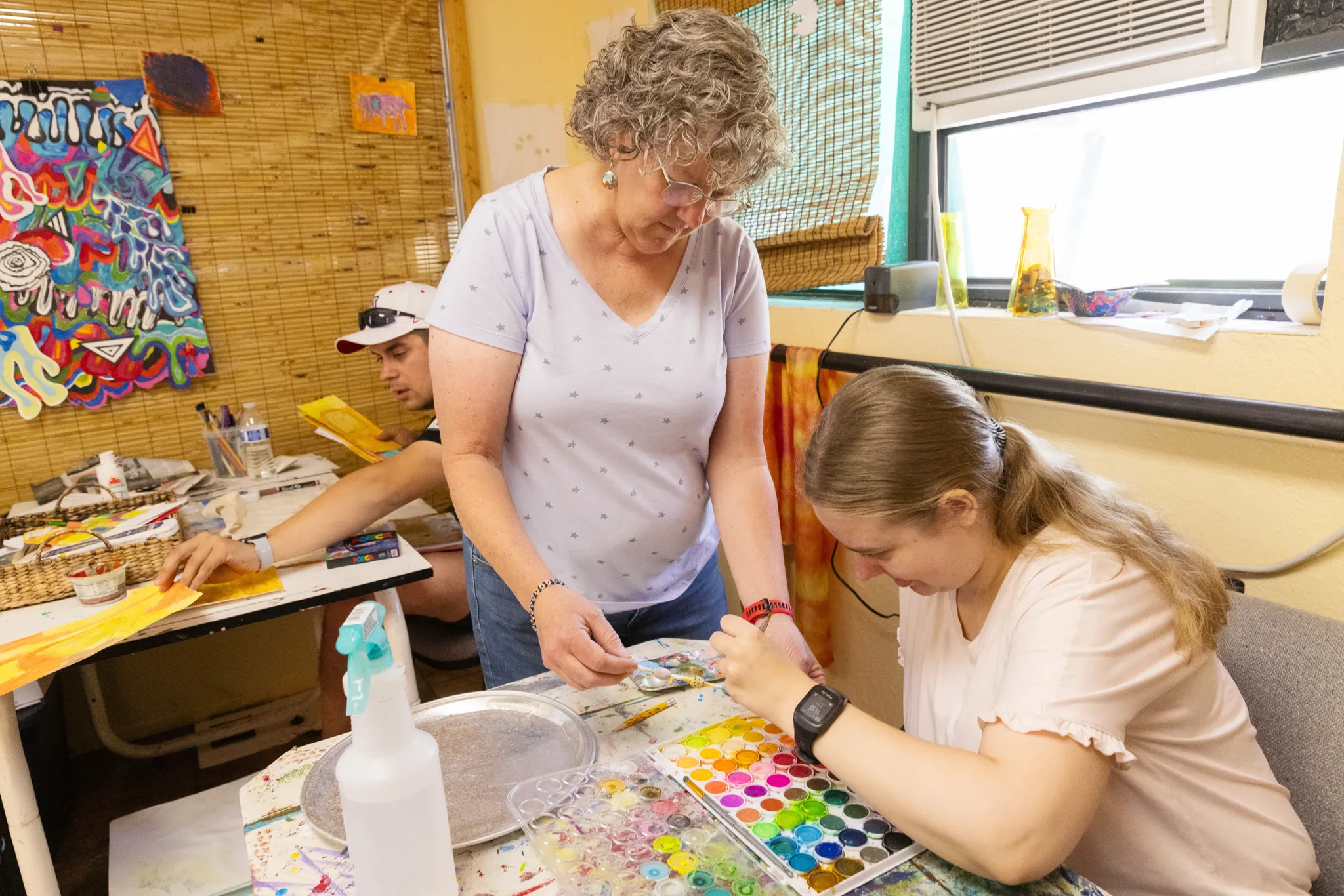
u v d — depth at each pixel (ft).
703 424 3.88
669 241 3.32
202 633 4.37
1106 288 4.48
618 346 3.62
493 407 3.58
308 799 2.62
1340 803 2.80
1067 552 2.54
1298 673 2.96
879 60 5.71
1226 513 4.00
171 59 6.93
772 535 3.91
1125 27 4.26
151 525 5.15
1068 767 2.14
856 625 6.23
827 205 6.25
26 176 6.57
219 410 7.59
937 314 5.25
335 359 8.10
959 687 2.91
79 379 6.98
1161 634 2.44
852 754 2.35
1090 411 4.50
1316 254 4.16
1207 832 2.61
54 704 6.55
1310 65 3.96
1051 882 2.22
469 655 6.71
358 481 5.24
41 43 6.50
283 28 7.36
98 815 6.77
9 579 4.53
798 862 2.29
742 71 2.90
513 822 2.50
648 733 2.97
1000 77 4.93
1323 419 3.38
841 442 2.56
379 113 7.89
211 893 4.45
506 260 3.47
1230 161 4.40
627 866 2.28
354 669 1.97
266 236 7.59
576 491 3.83
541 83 8.64
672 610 4.26
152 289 7.14
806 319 6.38
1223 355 3.90
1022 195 5.51
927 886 2.20
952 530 2.59
